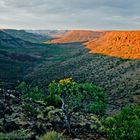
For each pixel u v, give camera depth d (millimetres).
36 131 27688
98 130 36031
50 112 38344
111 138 23984
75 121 39969
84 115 45500
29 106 39125
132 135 23031
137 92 149000
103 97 40688
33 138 22859
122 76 196875
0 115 31469
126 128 23359
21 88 83625
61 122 35781
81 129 36188
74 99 37656
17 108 37125
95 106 39812
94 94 38906
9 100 40969
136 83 170625
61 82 38125
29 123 30375
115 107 110062
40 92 75812
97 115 46656
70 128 35062
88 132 35375
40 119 35094
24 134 23422
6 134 22203
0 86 141750
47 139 22703
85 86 38438
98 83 190500
